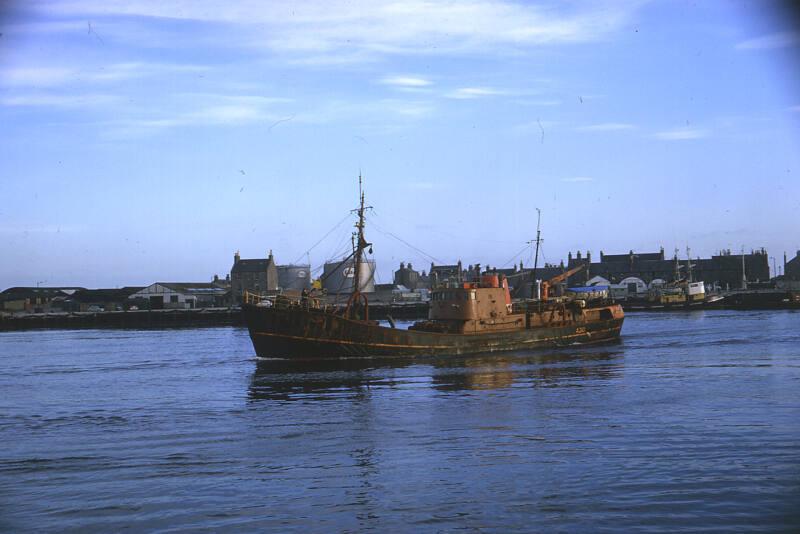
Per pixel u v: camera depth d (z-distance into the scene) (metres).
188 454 31.06
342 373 56.56
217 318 157.25
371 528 22.17
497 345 70.56
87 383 55.44
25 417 41.12
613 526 21.81
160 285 187.38
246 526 22.48
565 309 78.19
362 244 69.06
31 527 22.64
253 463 29.34
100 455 31.23
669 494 24.28
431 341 66.69
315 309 64.38
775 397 41.03
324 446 31.94
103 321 157.12
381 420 37.38
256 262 193.25
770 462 27.48
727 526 21.64
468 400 42.78
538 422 35.72
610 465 27.62
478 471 27.34
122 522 22.94
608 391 44.75
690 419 35.38
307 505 24.17
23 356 82.81
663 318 135.12
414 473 27.33
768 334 87.06
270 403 43.59
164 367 65.38
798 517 22.14
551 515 22.75
